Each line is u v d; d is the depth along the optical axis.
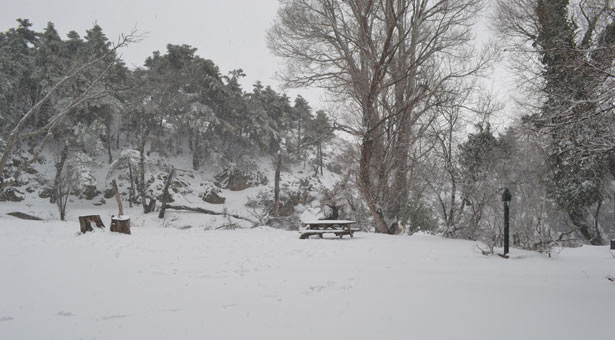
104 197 37.22
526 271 6.45
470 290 5.00
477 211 12.58
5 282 5.09
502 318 3.79
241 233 13.25
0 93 37.66
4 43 41.72
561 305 4.30
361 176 16.25
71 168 33.81
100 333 3.24
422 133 17.06
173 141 51.56
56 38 38.28
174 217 32.75
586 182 17.67
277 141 53.97
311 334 3.24
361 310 4.01
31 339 3.07
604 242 21.53
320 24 17.16
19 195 33.53
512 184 14.64
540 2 8.84
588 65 5.76
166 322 3.55
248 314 3.82
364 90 16.62
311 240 11.20
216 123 45.34
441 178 16.56
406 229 17.95
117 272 5.91
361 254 8.32
